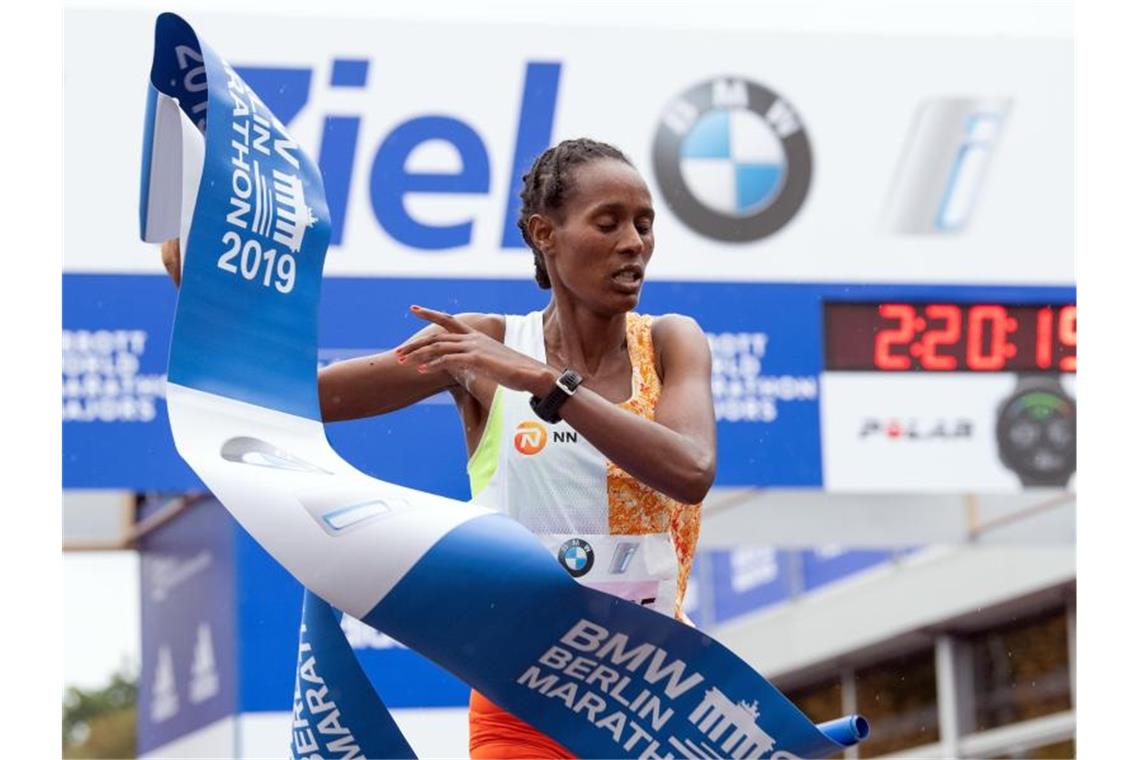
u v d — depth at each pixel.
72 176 8.24
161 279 8.33
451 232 8.29
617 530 3.01
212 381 2.85
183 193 3.02
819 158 8.69
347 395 3.16
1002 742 10.97
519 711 2.85
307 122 8.21
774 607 13.05
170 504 10.15
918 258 8.73
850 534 9.71
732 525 9.68
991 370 8.73
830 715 12.59
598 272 2.98
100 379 8.27
